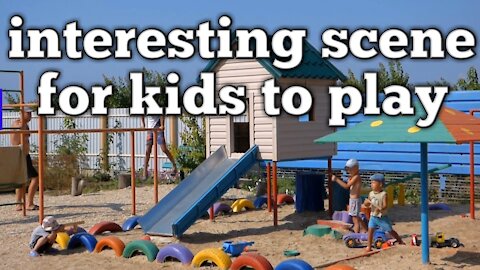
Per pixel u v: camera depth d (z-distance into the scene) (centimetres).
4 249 1059
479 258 887
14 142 1455
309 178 1398
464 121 854
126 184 2064
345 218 1202
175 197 1177
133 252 955
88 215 1433
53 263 941
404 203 1493
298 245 1034
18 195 1517
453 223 1201
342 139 835
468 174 1655
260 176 1988
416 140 773
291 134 1253
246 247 1002
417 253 920
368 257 911
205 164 1258
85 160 2464
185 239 1107
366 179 1866
